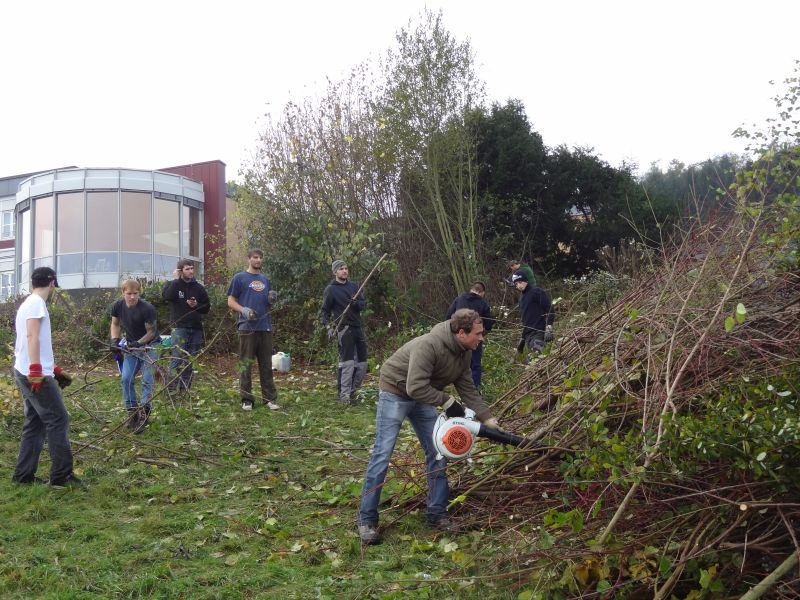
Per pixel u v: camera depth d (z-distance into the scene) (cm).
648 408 413
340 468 648
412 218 2036
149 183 2442
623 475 374
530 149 2333
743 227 509
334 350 1280
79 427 793
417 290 1775
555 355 569
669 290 519
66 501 557
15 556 438
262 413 901
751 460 338
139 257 2417
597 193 2402
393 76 1991
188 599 386
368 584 403
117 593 390
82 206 2389
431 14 1992
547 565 365
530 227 2409
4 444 713
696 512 360
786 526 327
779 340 418
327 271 1431
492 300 2005
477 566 406
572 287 1620
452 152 2092
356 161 1900
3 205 3784
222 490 595
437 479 489
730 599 326
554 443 462
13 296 1889
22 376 583
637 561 347
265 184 1731
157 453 695
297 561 441
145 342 795
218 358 1395
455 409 472
